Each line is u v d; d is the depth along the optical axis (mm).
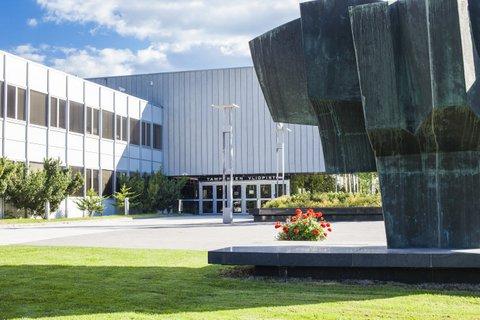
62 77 37969
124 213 43531
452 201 9500
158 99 51125
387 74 9320
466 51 8711
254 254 9492
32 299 7934
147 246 16266
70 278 9828
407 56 9320
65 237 20312
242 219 38000
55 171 34781
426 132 9281
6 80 32906
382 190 9836
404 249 9320
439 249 9172
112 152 43375
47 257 13055
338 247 10016
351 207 33000
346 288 8578
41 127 35812
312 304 7391
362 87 9445
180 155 50438
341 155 10250
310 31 10094
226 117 49219
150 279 9680
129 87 51938
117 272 10531
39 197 33375
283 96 10531
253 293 8242
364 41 9398
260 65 10648
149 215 43031
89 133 40719
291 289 8539
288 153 48438
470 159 9445
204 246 16234
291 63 10430
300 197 36719
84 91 40250
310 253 9242
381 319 6523
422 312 6852
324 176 47812
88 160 40594
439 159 9539
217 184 50156
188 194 50969
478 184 9445
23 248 15227
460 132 9172
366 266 8953
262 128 48844
